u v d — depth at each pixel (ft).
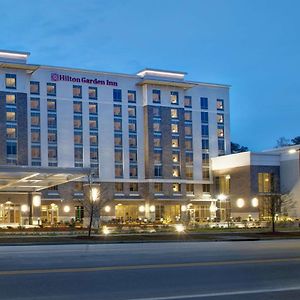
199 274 53.52
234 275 52.90
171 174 306.35
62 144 286.87
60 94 289.74
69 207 282.77
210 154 320.50
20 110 275.18
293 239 129.39
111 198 292.20
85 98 295.07
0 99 271.69
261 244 104.47
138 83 306.35
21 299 40.04
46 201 279.08
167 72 310.86
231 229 165.27
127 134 302.04
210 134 322.55
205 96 323.78
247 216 268.21
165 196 302.66
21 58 277.64
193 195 311.47
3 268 58.44
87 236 128.57
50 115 286.46
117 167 297.74
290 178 276.62
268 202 234.17
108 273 54.03
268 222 205.05
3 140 269.85
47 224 205.46
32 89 284.61
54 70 289.94
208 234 141.49
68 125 289.33
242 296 41.50
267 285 46.91
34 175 160.97
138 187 301.22
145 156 304.09
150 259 68.74
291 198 271.69
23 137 273.95
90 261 66.33
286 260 66.03
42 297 40.86
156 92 307.58
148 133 302.45
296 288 45.27
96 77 298.76
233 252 80.33
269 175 283.38
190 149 315.78
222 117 327.47
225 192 305.12
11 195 261.24
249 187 280.72
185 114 317.01
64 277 51.08
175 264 62.03
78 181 286.87
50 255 76.74
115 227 177.99
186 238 125.70
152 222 230.48
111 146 297.53
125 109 303.27
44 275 52.34
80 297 40.93
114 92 302.04
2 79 273.54
